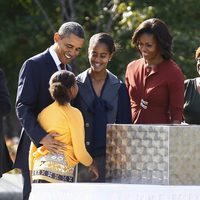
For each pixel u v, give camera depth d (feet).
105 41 48.75
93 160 48.24
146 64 50.65
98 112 49.08
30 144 49.26
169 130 36.01
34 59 48.55
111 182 37.96
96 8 121.90
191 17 123.95
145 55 50.01
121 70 118.01
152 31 49.55
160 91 50.08
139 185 34.91
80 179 49.14
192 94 52.85
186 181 36.11
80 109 49.42
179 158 36.06
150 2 120.98
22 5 137.49
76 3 122.52
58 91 45.32
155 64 50.26
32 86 47.98
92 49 48.85
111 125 37.96
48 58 48.60
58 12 130.62
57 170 45.06
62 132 45.29
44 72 48.24
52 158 45.16
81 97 49.42
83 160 45.50
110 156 38.06
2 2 137.69
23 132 49.67
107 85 49.78
